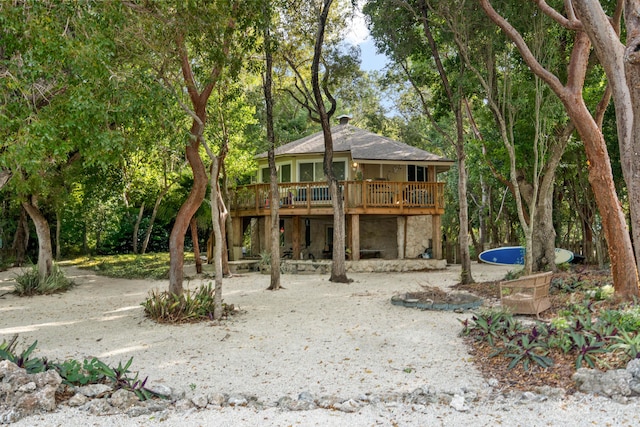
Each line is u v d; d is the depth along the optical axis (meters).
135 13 8.80
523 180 16.69
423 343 8.27
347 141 24.14
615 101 8.90
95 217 27.84
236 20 10.93
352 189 21.45
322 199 22.19
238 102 18.23
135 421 5.14
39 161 7.08
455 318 10.24
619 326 7.11
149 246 30.94
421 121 32.78
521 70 14.42
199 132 10.84
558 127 15.49
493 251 23.05
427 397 5.73
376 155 22.28
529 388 5.86
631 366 5.70
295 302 13.23
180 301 10.95
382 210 21.59
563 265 17.30
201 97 11.53
